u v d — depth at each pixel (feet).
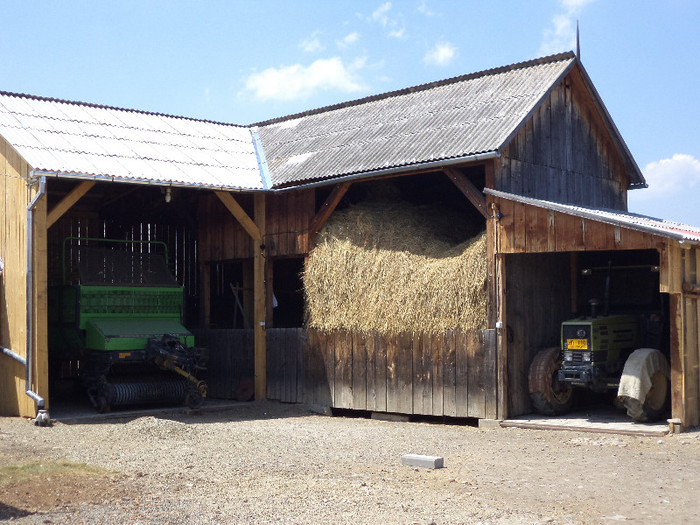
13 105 52.26
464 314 42.04
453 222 48.80
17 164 45.62
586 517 21.43
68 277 54.75
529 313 43.24
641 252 46.98
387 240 46.68
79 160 46.96
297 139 59.06
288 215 52.16
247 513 21.88
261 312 53.88
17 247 45.32
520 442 35.55
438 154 43.52
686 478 26.55
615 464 29.37
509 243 40.83
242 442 35.83
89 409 48.75
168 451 33.01
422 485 25.52
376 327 45.34
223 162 55.26
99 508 22.61
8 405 45.98
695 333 37.47
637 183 57.11
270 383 53.26
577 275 47.03
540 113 47.19
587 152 51.72
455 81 55.26
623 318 42.37
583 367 40.16
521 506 22.65
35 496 24.14
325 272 48.42
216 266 64.23
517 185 44.21
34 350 43.34
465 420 44.06
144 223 65.72
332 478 26.73
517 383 42.11
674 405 36.24
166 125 59.52
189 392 49.32
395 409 45.47
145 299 52.39
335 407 48.62
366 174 46.16
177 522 21.03
